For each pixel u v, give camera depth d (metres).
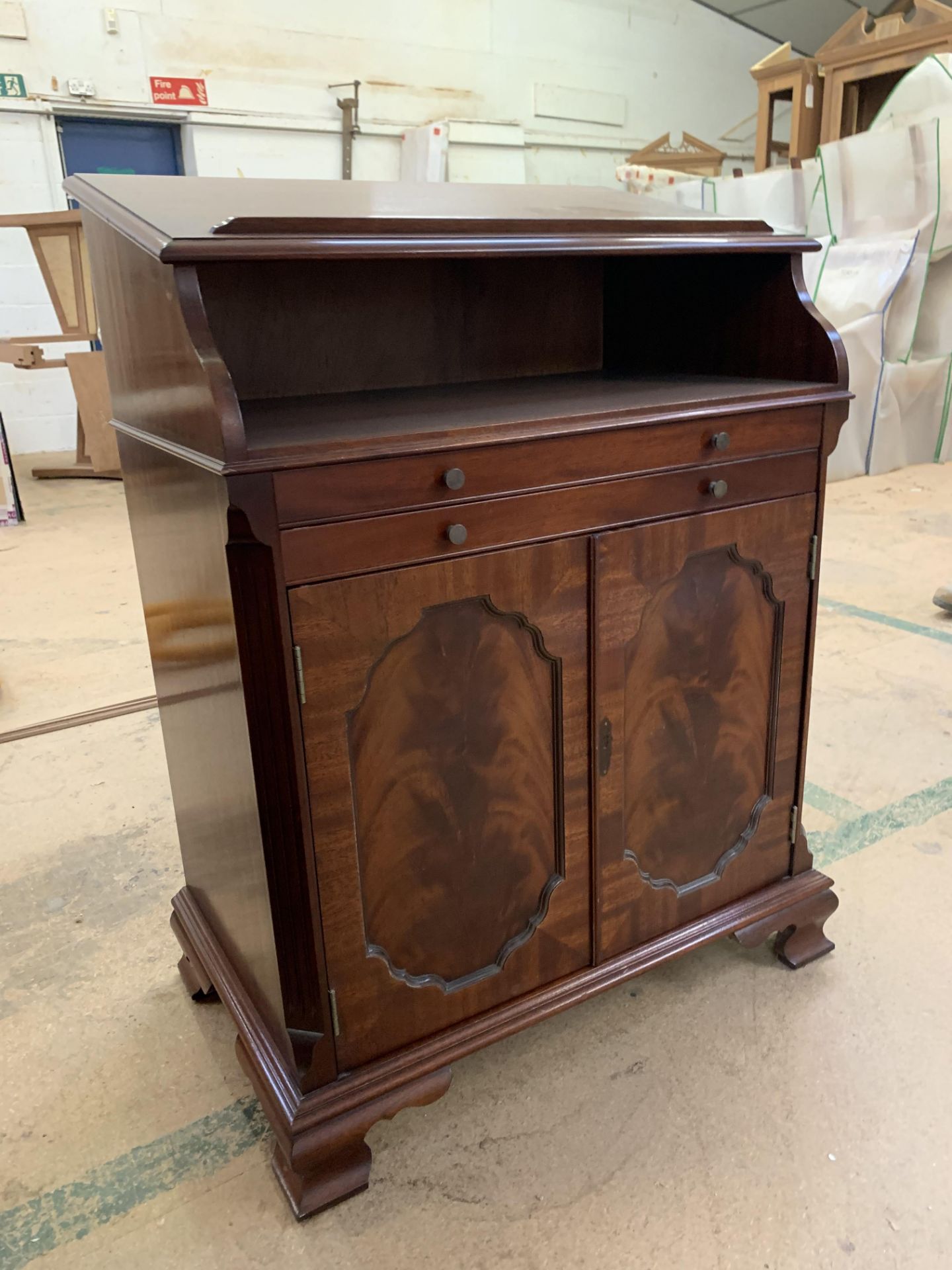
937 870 1.66
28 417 6.11
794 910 1.40
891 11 7.19
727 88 7.90
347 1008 1.06
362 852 1.02
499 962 1.17
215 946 1.30
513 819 1.13
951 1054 1.26
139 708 2.39
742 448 1.16
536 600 1.05
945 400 4.93
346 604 0.92
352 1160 1.08
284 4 5.93
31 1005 1.41
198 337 0.85
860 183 4.69
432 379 1.41
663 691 1.21
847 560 3.40
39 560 3.69
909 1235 1.01
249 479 0.83
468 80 6.68
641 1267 0.99
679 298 1.42
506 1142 1.15
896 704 2.28
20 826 1.89
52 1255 1.02
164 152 6.07
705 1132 1.15
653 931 1.30
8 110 5.48
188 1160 1.14
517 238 1.00
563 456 1.02
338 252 0.89
